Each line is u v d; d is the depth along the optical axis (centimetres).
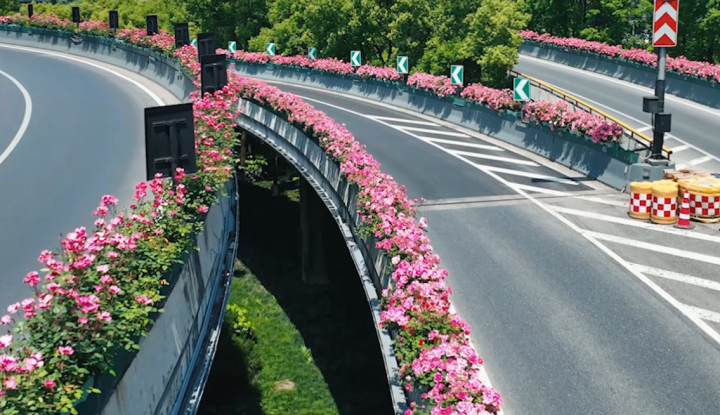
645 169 1647
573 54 3975
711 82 2794
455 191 1686
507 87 3128
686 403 827
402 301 812
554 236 1372
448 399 643
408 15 3625
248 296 2184
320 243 2234
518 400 839
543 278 1177
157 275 717
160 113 884
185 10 5172
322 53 4062
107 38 3538
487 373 897
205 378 815
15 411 497
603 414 809
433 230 1412
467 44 3148
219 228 1102
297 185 3244
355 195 1302
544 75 3700
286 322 2019
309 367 1784
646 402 830
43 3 6156
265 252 2503
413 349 750
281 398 1634
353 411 1593
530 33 4412
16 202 1348
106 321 589
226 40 5009
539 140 2083
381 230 1047
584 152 1872
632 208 1488
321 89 3478
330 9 3897
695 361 914
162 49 2903
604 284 1148
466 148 2147
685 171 1612
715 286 1133
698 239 1346
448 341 748
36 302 873
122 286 681
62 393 527
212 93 1531
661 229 1409
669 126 1641
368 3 3809
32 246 1123
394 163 1945
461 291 1131
